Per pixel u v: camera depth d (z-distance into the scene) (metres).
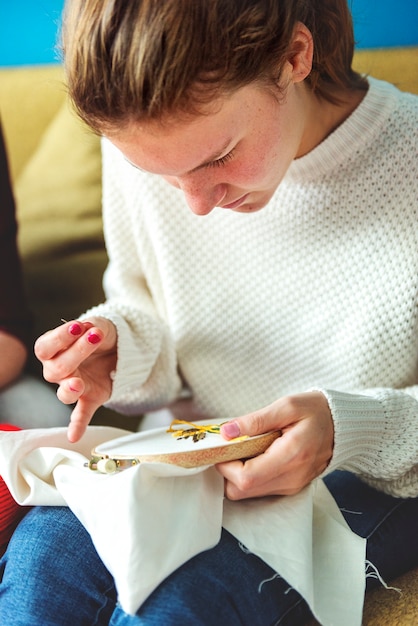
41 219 1.70
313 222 1.02
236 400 1.15
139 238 1.17
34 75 1.70
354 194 1.00
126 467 0.83
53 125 1.70
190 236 1.11
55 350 0.91
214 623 0.75
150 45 0.68
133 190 1.14
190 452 0.80
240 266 1.09
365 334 1.02
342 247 1.02
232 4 0.71
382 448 0.92
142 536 0.75
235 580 0.79
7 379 1.53
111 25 0.69
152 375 1.16
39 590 0.79
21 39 1.73
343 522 0.90
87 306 1.68
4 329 1.57
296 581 0.78
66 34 0.76
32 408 1.48
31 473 0.88
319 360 1.07
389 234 1.00
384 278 1.00
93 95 0.72
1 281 1.60
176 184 0.84
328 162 0.98
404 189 0.99
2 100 1.70
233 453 0.81
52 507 0.89
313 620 0.87
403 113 0.99
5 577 0.83
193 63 0.69
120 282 1.22
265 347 1.11
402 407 0.93
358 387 1.04
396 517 0.94
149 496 0.78
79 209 1.69
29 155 1.71
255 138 0.79
